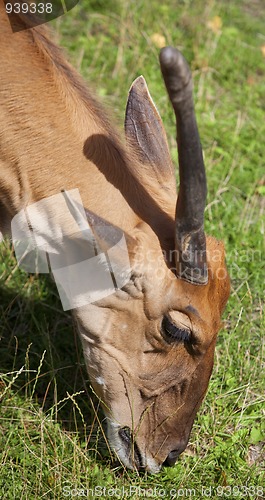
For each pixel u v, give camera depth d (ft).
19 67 14.46
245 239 21.57
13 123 14.48
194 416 15.89
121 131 15.49
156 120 15.49
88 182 14.43
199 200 13.39
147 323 14.73
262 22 30.81
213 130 24.72
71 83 15.03
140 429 15.84
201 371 15.31
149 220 14.58
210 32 28.25
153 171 15.26
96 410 16.89
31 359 18.31
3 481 15.83
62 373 18.13
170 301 14.51
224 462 16.80
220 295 14.99
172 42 27.66
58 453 16.31
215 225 21.58
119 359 15.14
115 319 14.82
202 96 25.81
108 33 27.91
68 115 14.58
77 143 14.55
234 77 27.35
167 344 14.92
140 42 27.12
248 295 19.92
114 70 26.02
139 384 15.37
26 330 19.03
